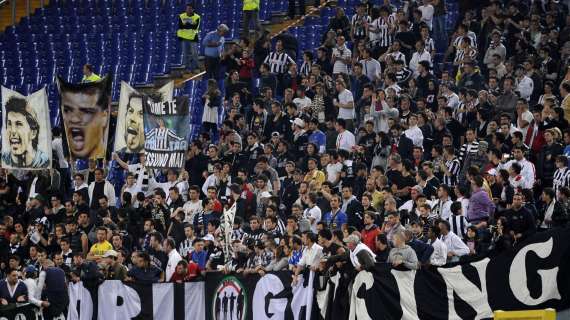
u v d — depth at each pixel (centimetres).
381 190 4825
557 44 6109
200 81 6956
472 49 6150
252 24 7462
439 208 4547
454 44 6425
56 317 4775
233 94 6294
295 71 6347
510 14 6412
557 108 5050
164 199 5141
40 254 4881
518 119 5209
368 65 6212
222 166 5400
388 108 5600
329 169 5175
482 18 6581
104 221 5078
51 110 7438
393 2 7406
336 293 4212
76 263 4897
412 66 6219
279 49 6512
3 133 5772
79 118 5631
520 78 5716
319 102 5878
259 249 4519
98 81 5612
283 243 4441
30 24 8394
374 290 4144
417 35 6388
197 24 7344
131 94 5566
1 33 8331
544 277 3938
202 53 7731
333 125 5581
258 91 6619
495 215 4416
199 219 5034
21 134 5741
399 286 4106
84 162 6475
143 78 7575
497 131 5012
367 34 6612
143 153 5612
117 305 4703
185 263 4622
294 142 5672
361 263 4144
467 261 4038
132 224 5153
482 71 6312
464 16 6762
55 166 5969
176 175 5503
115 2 8331
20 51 8112
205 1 8069
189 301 4597
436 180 4819
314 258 4291
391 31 6519
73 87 5628
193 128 6712
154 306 4644
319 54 6481
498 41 6069
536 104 5559
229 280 4512
